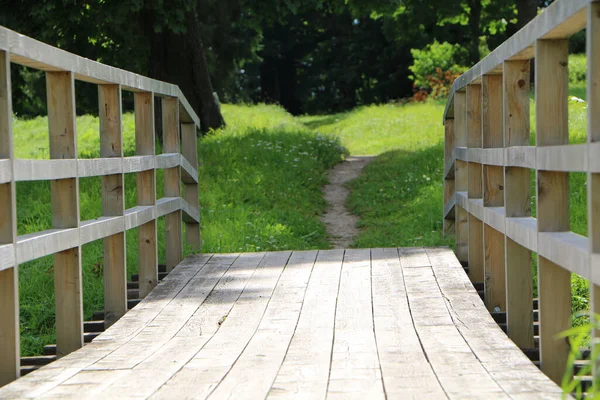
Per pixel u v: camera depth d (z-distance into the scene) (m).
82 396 4.01
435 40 48.94
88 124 29.19
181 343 5.28
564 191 4.68
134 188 14.39
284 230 12.48
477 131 7.97
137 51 21.94
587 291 7.94
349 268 8.02
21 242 4.62
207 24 34.81
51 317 8.61
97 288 9.17
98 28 21.06
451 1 41.41
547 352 4.77
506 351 4.77
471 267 8.17
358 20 65.81
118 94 6.62
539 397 3.76
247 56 40.16
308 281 7.43
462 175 9.06
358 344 5.07
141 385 4.21
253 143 20.06
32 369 5.27
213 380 4.28
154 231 7.70
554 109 4.64
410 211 14.13
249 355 4.86
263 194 15.14
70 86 5.53
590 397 2.77
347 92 69.31
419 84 46.69
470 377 4.19
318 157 20.69
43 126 30.92
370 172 19.03
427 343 5.04
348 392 3.96
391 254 8.77
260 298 6.75
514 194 5.77
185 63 22.66
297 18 66.44
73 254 5.62
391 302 6.39
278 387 4.09
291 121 32.03
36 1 17.88
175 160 8.75
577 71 37.66
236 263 8.55
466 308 6.11
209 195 14.36
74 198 5.58
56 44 21.11
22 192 15.07
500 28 46.66
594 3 3.57
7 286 4.57
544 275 4.75
